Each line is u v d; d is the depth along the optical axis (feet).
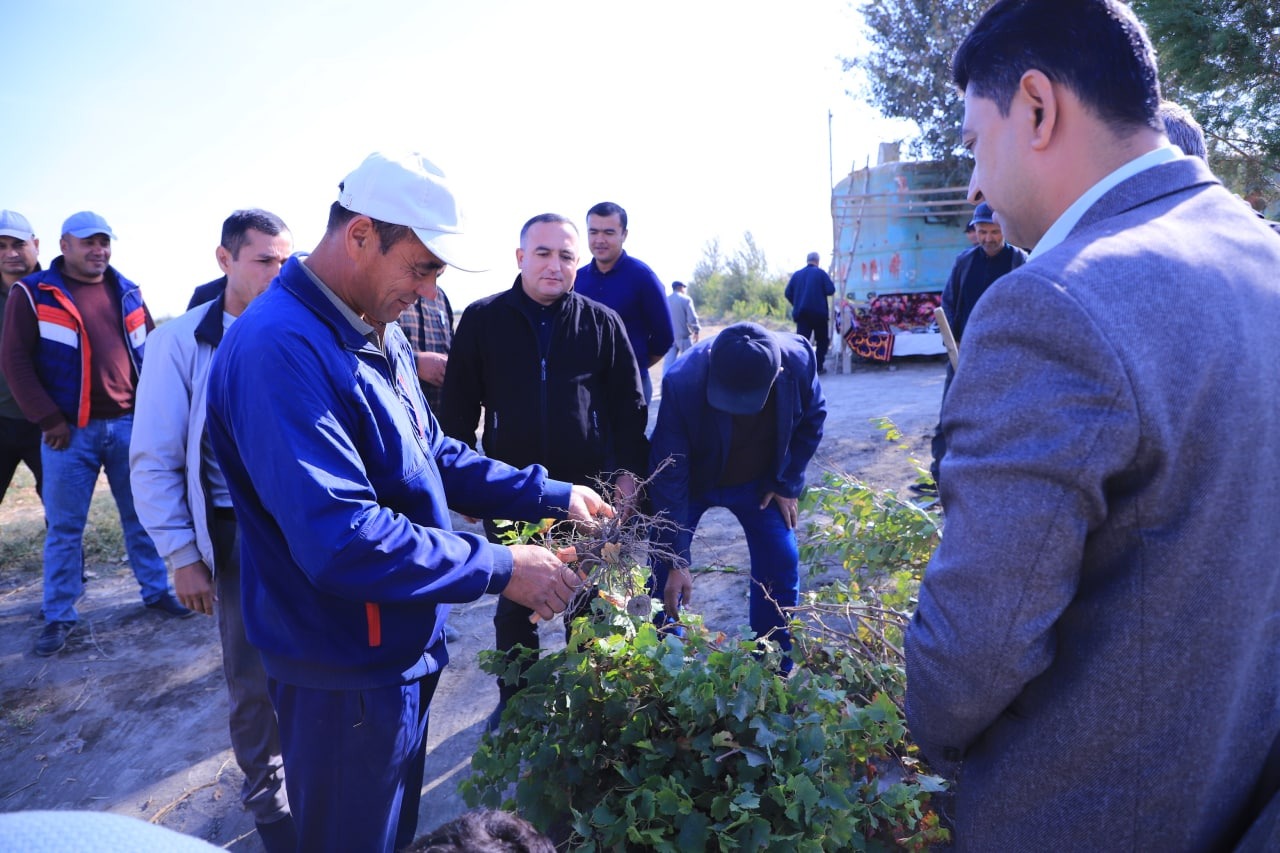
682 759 7.02
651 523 8.00
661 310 15.21
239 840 9.59
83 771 10.99
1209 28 23.52
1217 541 3.51
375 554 5.34
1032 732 4.00
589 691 7.20
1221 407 3.43
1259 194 23.75
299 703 6.08
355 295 5.92
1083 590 3.83
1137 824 3.81
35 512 23.15
